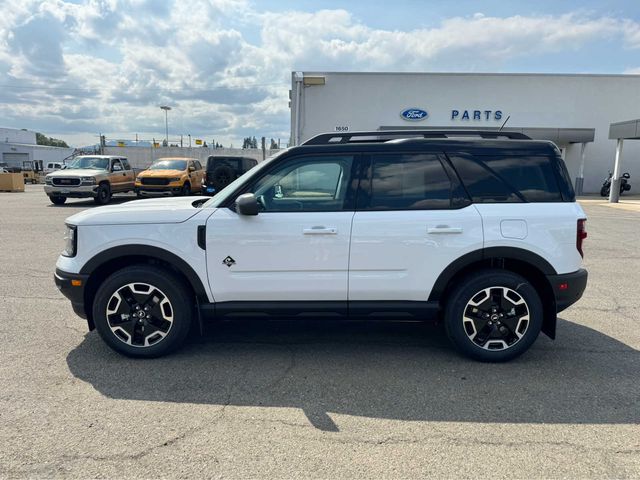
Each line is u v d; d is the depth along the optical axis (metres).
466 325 3.88
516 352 3.87
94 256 3.82
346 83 23.48
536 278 3.99
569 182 3.91
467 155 3.88
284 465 2.54
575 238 3.81
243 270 3.80
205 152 43.72
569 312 5.28
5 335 4.45
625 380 3.60
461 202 3.83
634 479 2.44
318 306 3.84
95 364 3.83
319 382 3.55
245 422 2.98
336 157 3.89
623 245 9.57
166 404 3.20
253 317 3.91
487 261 3.94
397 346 4.29
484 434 2.86
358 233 3.75
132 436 2.81
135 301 3.89
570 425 2.96
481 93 23.73
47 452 2.64
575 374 3.70
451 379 3.61
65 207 16.95
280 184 3.90
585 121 24.20
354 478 2.44
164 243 3.77
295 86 23.39
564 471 2.50
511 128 23.92
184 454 2.63
